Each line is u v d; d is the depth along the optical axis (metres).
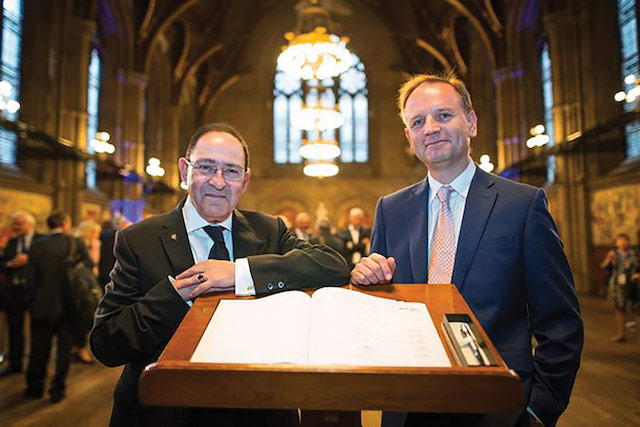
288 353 0.83
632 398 4.21
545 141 11.55
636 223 10.01
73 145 11.16
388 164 22.03
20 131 8.66
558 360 1.39
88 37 11.74
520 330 1.49
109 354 1.25
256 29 22.36
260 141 22.28
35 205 10.11
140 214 15.26
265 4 21.91
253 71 22.41
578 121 11.74
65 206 10.97
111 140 14.41
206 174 1.45
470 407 0.74
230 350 0.84
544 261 1.47
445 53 19.47
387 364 0.80
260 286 1.22
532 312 1.53
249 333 0.91
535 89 14.63
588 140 11.63
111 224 6.52
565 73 11.96
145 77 15.20
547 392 1.38
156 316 1.20
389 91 22.25
